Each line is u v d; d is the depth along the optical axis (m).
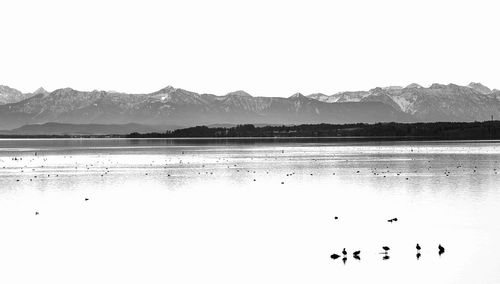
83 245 47.00
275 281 37.25
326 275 38.16
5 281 38.00
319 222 55.00
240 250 44.75
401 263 40.25
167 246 46.34
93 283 37.47
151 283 37.34
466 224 52.06
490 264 39.56
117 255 43.81
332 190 80.50
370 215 58.12
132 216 59.91
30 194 79.44
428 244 45.09
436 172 105.94
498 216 55.91
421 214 57.84
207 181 96.31
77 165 139.50
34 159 169.50
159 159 164.38
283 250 44.50
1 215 61.25
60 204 69.31
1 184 93.06
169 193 79.50
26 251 45.09
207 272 39.38
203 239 48.53
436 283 36.00
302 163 139.50
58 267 40.84
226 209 64.06
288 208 64.12
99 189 85.19
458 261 40.38
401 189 79.25
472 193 73.31
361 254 42.75
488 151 188.50
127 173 113.56
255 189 83.69
